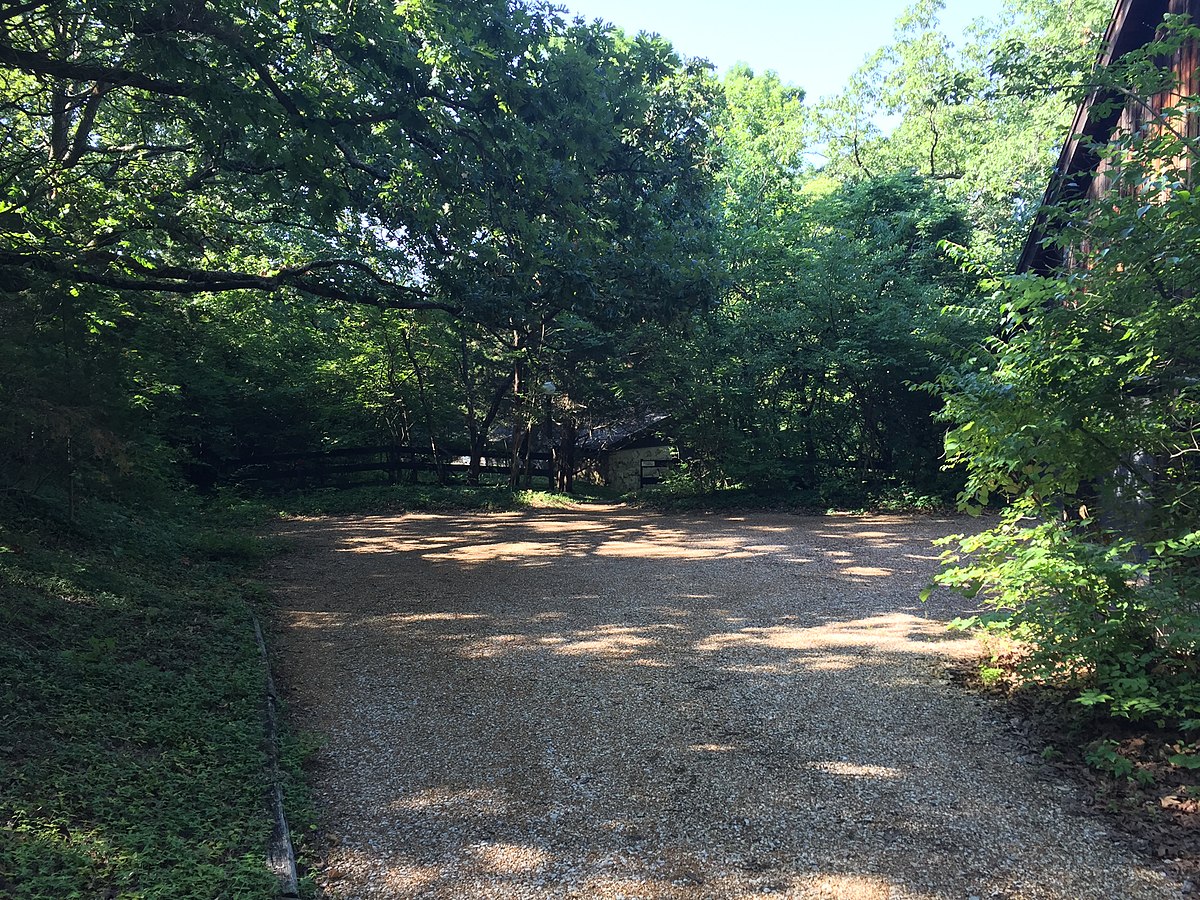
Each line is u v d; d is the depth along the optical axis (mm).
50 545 7469
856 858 3375
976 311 11688
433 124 7895
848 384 17938
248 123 7164
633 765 4348
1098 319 4402
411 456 21078
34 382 6613
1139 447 4562
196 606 7035
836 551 11617
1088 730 4480
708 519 16031
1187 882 3123
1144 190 4934
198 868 3090
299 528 14633
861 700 5277
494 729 4898
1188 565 4539
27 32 8188
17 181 9094
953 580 5477
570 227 9039
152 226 10039
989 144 25281
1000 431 4699
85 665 4918
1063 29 21500
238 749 4316
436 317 18250
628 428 23234
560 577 9805
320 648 6664
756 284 18594
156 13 6148
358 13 7137
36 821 3215
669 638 6902
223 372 18078
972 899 3068
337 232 11867
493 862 3408
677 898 3125
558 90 7906
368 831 3684
